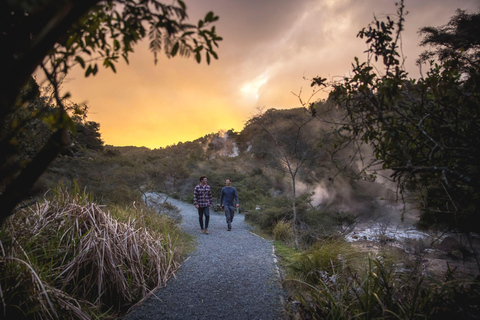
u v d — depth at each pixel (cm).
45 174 625
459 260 361
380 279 245
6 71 63
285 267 415
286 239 614
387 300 214
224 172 1611
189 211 1126
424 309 191
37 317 197
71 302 232
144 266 336
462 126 144
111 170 902
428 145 144
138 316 262
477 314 167
